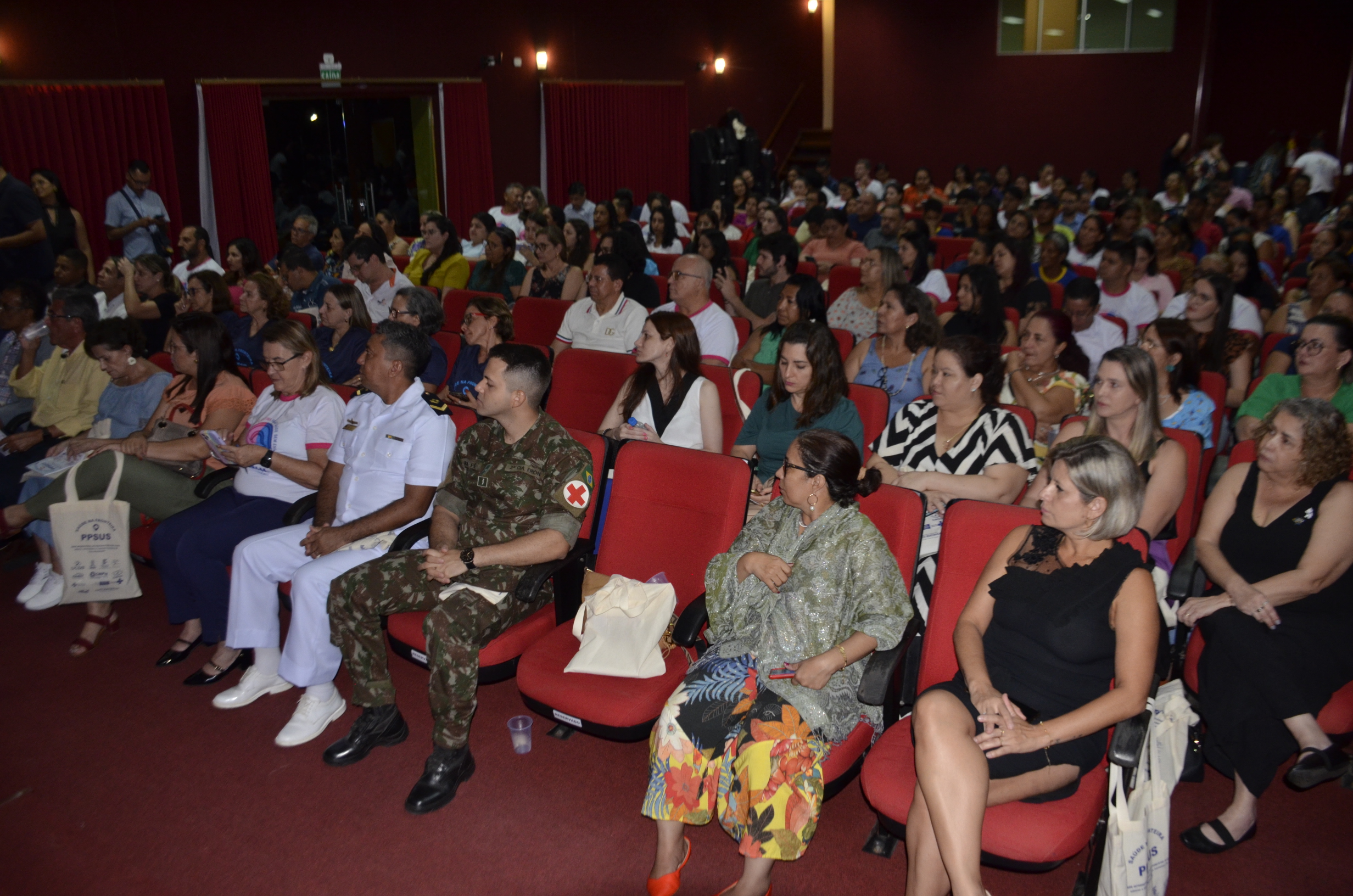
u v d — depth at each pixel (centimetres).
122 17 915
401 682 353
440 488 324
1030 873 217
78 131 887
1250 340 461
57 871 255
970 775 208
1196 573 293
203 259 722
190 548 339
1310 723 249
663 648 278
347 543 317
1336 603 268
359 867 256
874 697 234
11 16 844
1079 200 1057
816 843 268
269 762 302
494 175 1260
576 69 1341
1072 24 1446
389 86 1128
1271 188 1276
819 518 258
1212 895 243
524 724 304
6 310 490
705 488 292
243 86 999
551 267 670
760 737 233
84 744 312
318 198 1100
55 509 352
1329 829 269
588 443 322
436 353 475
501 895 246
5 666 361
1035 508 254
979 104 1530
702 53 1528
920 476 307
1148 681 219
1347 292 421
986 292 498
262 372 418
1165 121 1415
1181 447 292
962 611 252
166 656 362
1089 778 226
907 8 1545
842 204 1252
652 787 241
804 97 1750
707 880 253
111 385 422
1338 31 1501
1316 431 266
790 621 250
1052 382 384
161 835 269
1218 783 292
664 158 1466
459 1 1181
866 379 432
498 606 286
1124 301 592
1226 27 1570
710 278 486
